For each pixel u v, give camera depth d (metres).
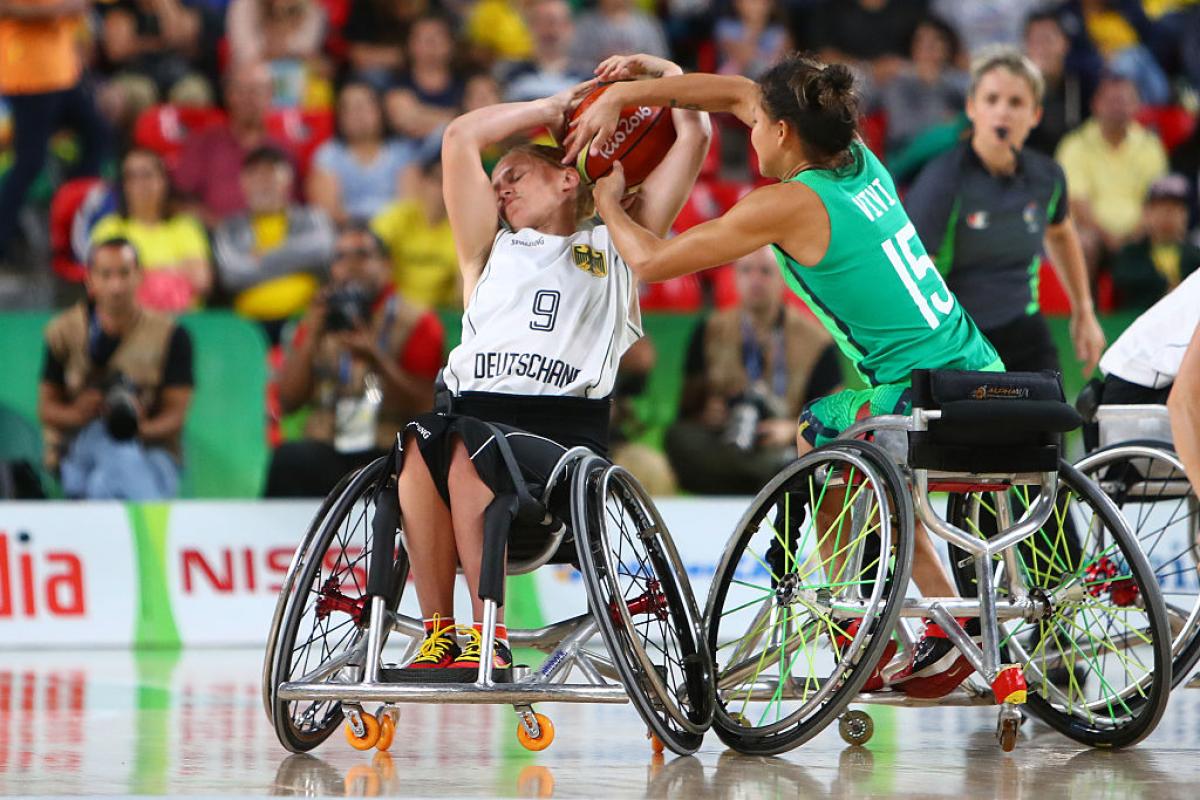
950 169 20.36
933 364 14.24
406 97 34.06
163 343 29.30
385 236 32.06
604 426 14.87
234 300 32.03
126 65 34.81
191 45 35.16
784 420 30.22
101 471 28.86
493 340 14.57
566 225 15.25
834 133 14.12
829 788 12.07
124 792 11.62
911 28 36.97
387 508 13.79
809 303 14.66
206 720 17.14
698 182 34.34
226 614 27.98
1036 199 20.31
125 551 27.95
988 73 20.20
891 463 13.30
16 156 32.28
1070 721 15.07
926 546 15.04
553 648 14.40
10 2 32.00
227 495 29.66
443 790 11.80
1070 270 20.80
